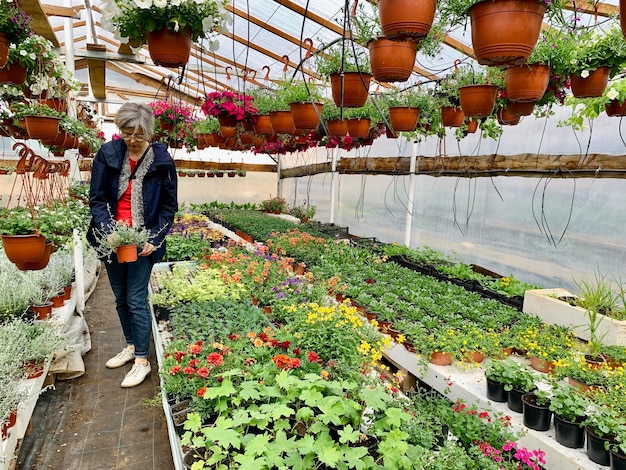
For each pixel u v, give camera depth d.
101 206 2.91
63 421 2.68
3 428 2.00
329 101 3.97
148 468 2.29
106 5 1.75
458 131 4.51
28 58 2.45
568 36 2.53
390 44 1.97
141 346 3.14
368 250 5.74
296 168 10.34
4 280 3.00
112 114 10.81
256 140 5.42
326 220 8.78
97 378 3.21
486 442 2.10
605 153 3.69
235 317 3.19
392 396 2.23
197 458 1.78
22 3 2.61
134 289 3.07
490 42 1.54
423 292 4.26
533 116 4.32
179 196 11.41
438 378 2.86
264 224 7.95
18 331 2.42
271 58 6.04
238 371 2.03
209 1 1.81
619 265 3.65
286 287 3.75
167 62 1.92
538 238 4.39
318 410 2.05
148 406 2.85
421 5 1.47
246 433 1.88
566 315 3.46
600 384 2.51
